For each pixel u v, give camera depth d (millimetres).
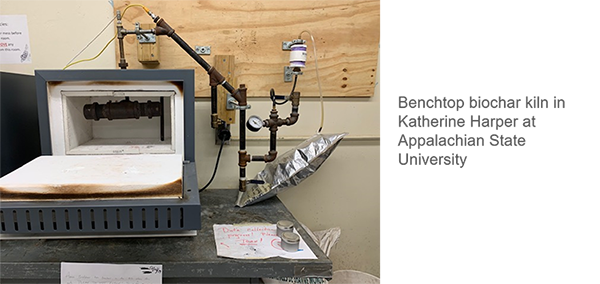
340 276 1407
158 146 1024
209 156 1340
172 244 740
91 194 670
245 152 1124
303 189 1435
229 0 1234
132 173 746
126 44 1210
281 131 1365
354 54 1330
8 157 969
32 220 638
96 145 1023
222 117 1261
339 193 1455
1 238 697
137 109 1046
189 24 1225
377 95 1398
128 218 661
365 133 1418
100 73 898
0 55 1202
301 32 1289
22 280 702
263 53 1282
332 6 1288
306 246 771
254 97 1318
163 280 729
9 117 972
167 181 707
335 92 1348
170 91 952
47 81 889
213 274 679
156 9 1201
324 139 1143
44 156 872
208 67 1006
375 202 1481
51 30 1200
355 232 1499
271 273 694
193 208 675
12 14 1183
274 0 1257
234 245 754
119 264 647
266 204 1109
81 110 1049
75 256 661
